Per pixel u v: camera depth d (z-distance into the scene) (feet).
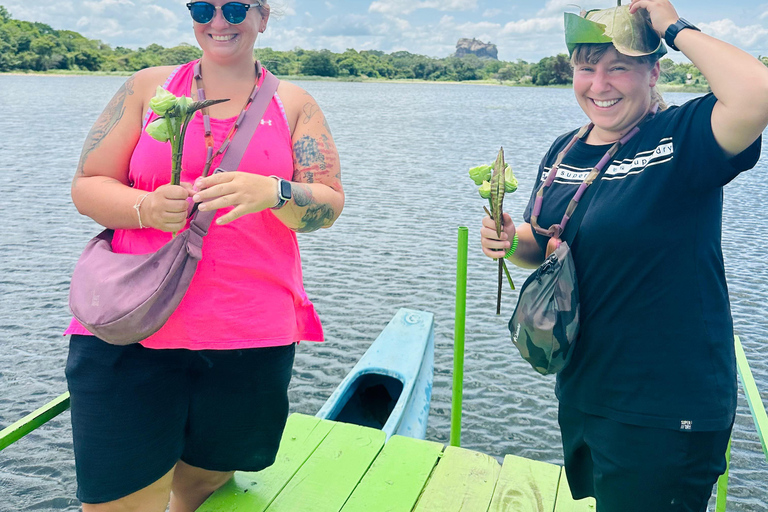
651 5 5.57
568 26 5.93
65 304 30.50
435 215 52.54
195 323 6.48
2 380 23.32
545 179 6.68
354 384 15.30
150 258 6.15
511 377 25.08
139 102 6.76
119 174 6.78
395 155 90.89
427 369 17.29
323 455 9.45
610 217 5.73
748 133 5.00
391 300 32.65
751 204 59.47
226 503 8.25
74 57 451.12
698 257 5.59
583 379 6.15
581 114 209.26
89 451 6.35
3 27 449.06
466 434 21.40
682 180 5.44
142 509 6.78
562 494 8.66
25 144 88.12
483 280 36.11
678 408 5.62
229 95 6.76
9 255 37.83
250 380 6.95
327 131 7.25
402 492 8.63
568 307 5.94
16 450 19.38
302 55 630.74
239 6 6.35
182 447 7.04
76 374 6.37
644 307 5.71
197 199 5.81
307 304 7.53
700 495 5.80
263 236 6.78
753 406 7.48
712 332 5.63
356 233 45.83
